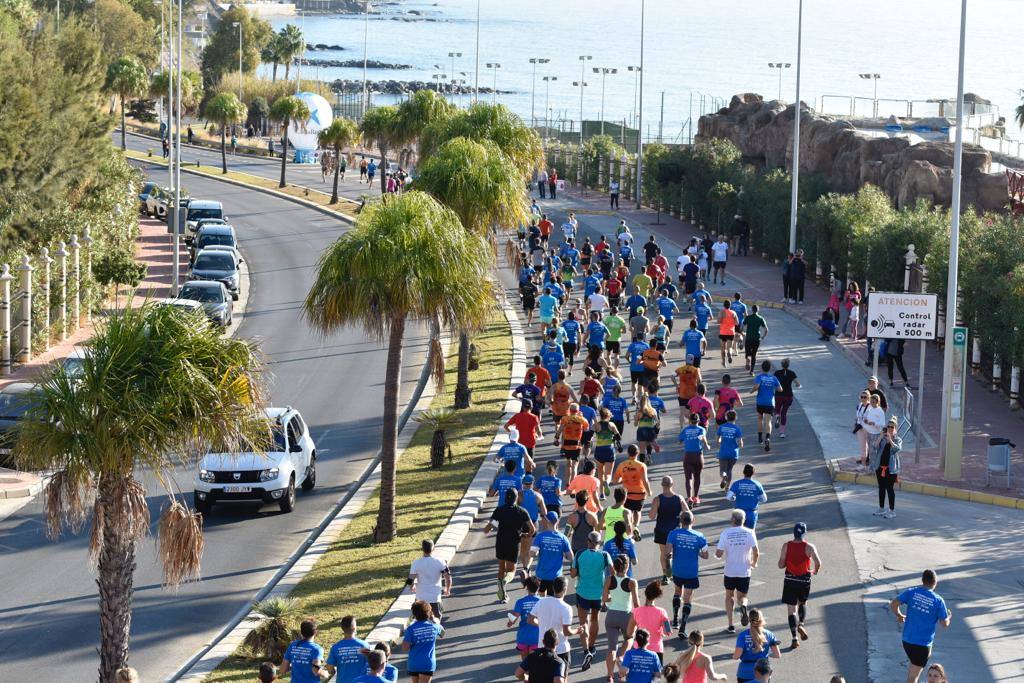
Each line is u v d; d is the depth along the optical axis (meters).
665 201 70.62
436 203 20.92
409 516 22.58
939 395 32.44
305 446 24.70
